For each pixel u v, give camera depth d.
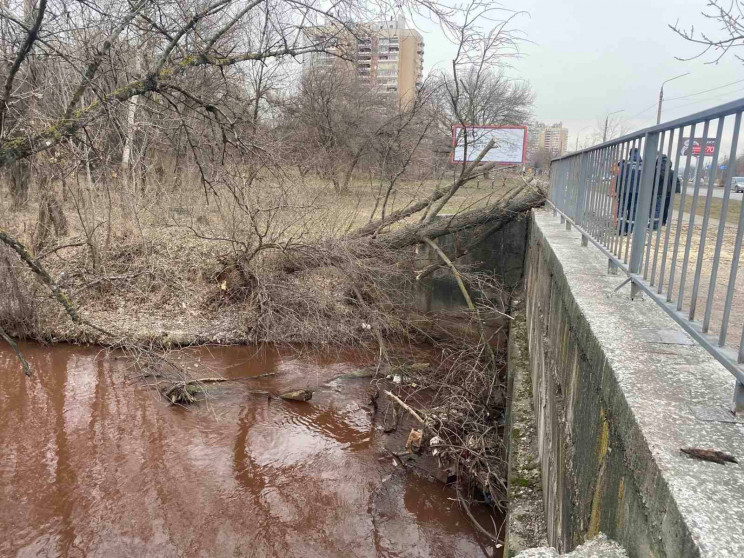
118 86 7.71
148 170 12.91
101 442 7.81
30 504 6.50
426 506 6.43
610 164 4.36
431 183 13.68
